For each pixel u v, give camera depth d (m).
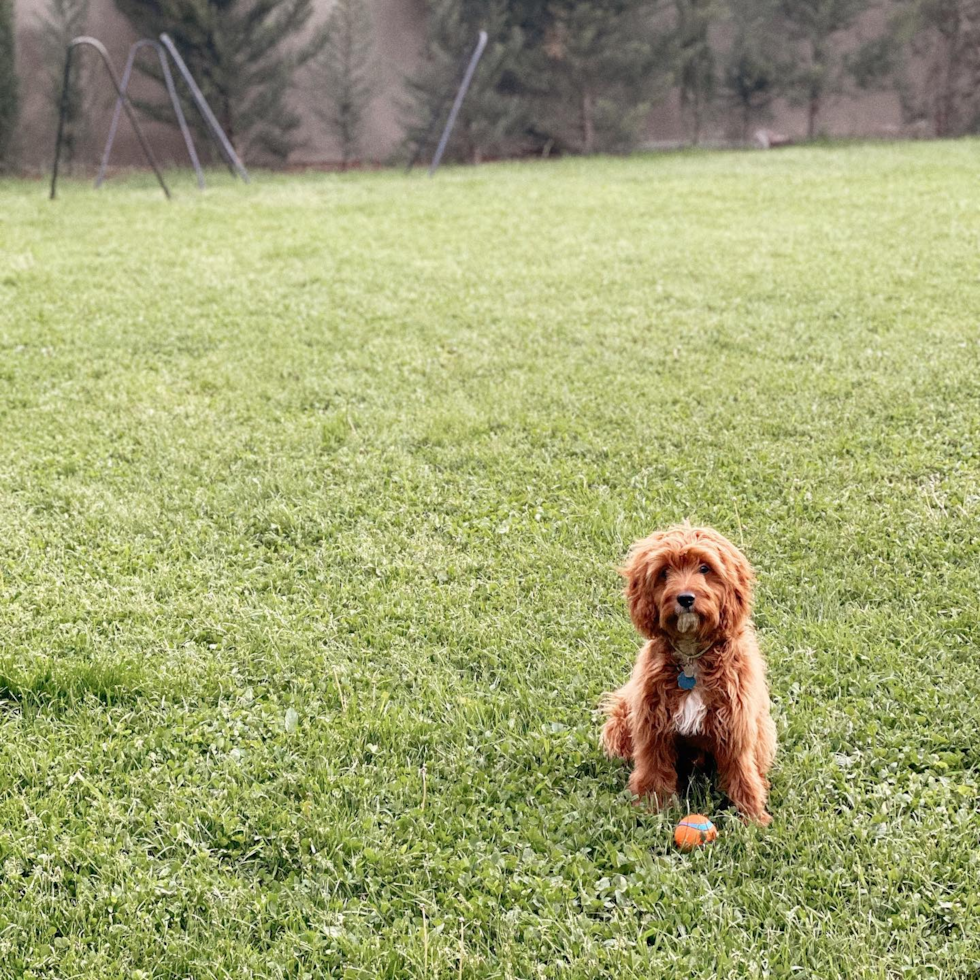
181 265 8.41
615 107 16.91
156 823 3.23
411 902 3.05
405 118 17.42
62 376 5.86
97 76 15.57
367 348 6.26
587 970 2.91
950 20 17.34
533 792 3.28
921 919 2.96
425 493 4.49
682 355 5.94
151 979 2.92
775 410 5.04
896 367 5.52
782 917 2.98
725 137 18.88
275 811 3.23
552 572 4.02
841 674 3.57
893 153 14.65
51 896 3.05
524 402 5.34
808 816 3.18
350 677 3.64
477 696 3.55
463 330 6.58
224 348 6.33
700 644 3.10
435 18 16.31
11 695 3.59
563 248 8.85
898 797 3.21
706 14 17.16
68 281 7.79
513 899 3.05
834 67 18.00
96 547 4.24
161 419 5.22
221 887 3.07
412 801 3.27
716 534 3.14
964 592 3.81
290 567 4.11
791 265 7.85
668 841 3.13
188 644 3.77
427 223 10.20
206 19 15.15
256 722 3.49
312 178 14.70
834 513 4.21
